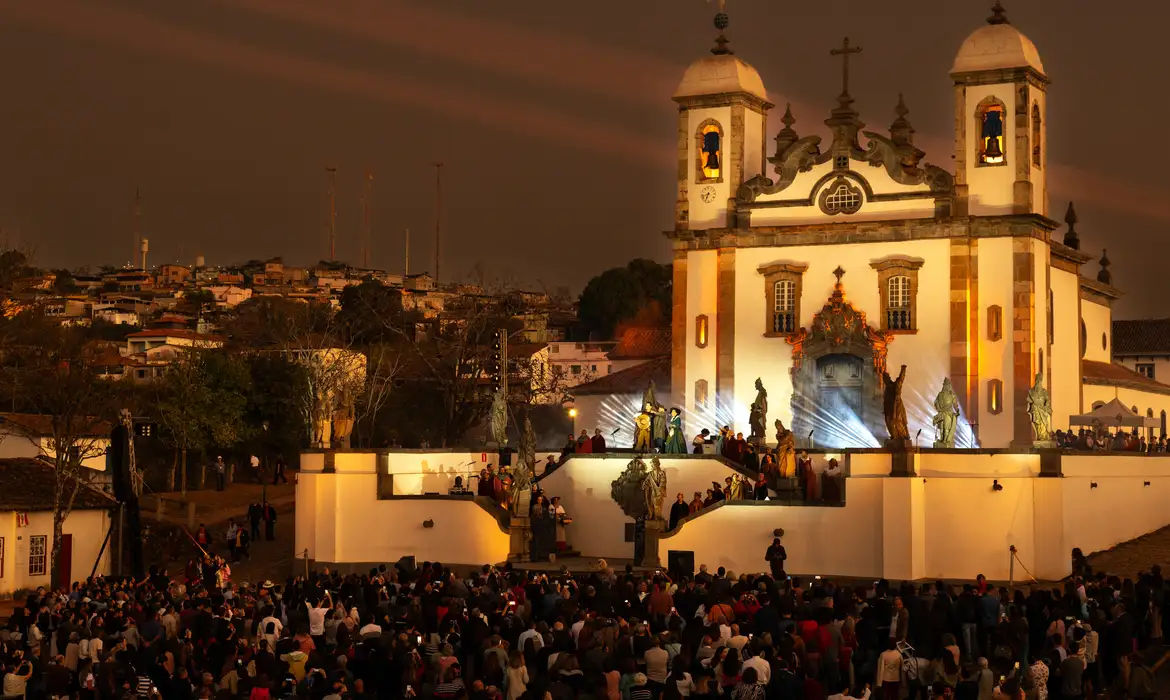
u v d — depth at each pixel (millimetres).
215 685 29734
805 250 66562
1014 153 63719
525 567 54094
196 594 38250
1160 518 59969
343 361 94438
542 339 122938
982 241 63844
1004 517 51188
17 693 30000
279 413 91938
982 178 64125
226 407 86438
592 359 118875
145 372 109375
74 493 59688
